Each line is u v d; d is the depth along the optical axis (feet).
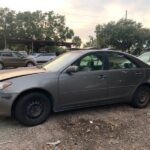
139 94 19.24
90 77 16.81
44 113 15.60
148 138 13.66
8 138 13.51
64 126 15.29
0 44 167.53
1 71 17.08
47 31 183.73
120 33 126.52
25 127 15.10
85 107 17.71
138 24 132.67
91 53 17.43
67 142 13.08
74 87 16.28
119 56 18.60
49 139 13.42
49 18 185.16
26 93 14.89
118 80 18.01
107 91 17.61
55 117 16.85
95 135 13.99
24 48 179.73
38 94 15.21
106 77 17.44
